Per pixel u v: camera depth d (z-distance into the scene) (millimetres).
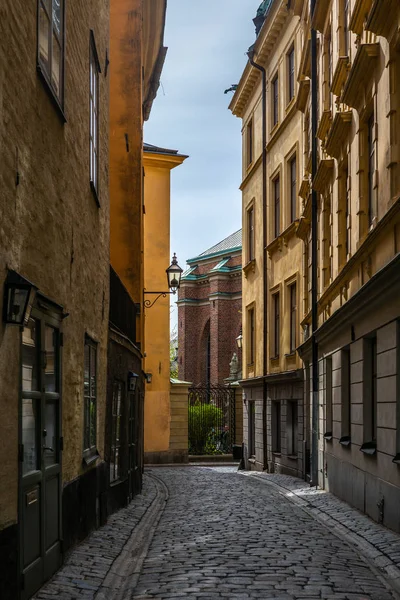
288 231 25125
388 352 11625
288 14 25781
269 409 27031
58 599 6699
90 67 10875
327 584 7492
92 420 11148
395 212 10906
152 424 33969
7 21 5918
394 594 7207
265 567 8328
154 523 12883
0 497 5703
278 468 25594
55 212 8070
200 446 36250
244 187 33125
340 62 15781
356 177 14781
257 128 30734
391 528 11164
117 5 20188
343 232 16859
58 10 8211
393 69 11633
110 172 19938
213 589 7223
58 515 8023
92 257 11070
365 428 13555
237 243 56031
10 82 6027
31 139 6867
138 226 19938
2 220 5816
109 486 12922
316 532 11383
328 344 18016
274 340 27781
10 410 5992
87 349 10672
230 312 54938
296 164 24688
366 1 13164
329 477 17438
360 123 14344
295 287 25062
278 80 27391
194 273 58125
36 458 7117
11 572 5965
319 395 19422
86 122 10391
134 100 20047
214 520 12812
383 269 10625
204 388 37281
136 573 8242
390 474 11383
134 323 19516
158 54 26016
